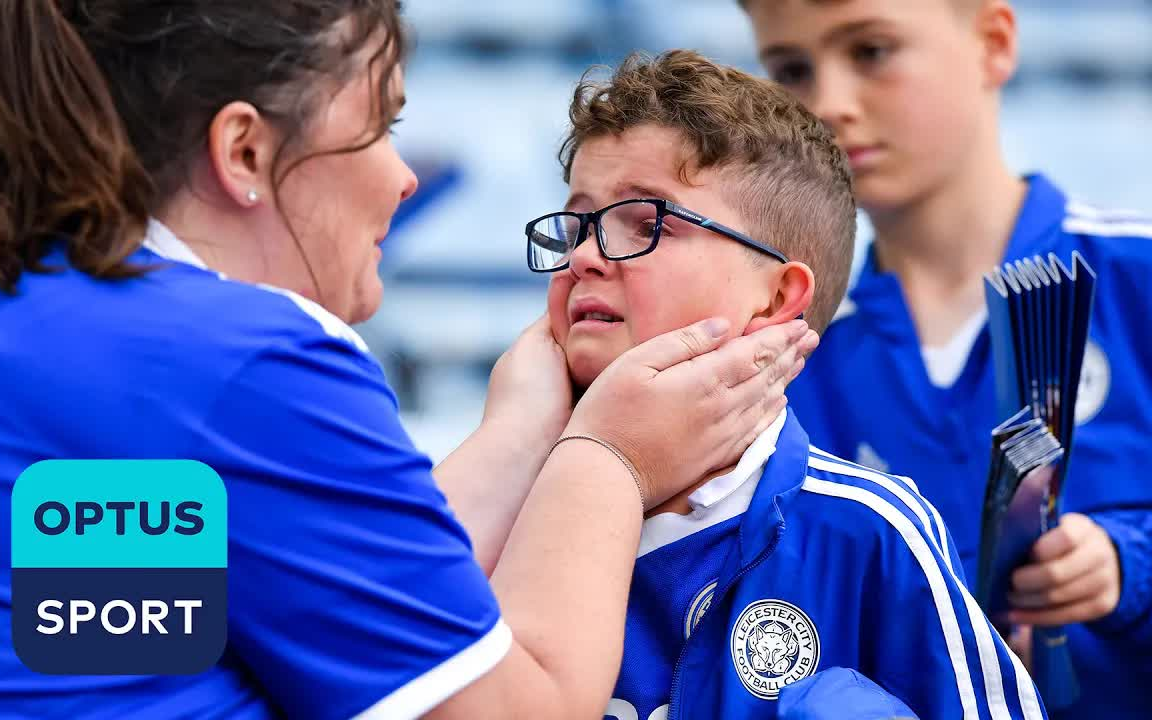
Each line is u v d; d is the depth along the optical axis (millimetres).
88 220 2518
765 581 3141
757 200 3426
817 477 3281
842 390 4992
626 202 3316
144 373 2398
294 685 2439
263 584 2402
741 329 3355
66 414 2387
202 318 2447
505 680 2510
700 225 3311
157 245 2621
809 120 3730
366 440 2504
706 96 3436
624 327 3334
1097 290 4727
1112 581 4176
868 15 4695
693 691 3098
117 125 2551
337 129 2684
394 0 2791
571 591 2711
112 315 2445
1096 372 4668
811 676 3012
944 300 4980
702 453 3092
